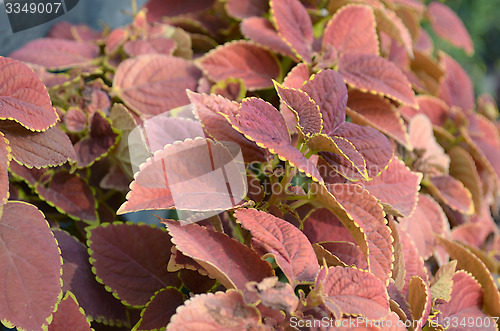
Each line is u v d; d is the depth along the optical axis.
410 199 0.62
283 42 0.69
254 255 0.56
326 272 0.55
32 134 0.58
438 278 0.61
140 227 0.61
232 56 0.69
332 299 0.55
